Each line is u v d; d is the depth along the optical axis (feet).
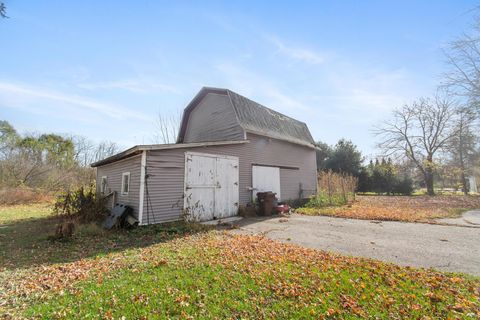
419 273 12.78
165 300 10.34
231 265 14.24
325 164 100.63
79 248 19.02
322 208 42.37
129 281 12.30
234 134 40.09
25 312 9.71
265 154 42.93
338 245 19.07
